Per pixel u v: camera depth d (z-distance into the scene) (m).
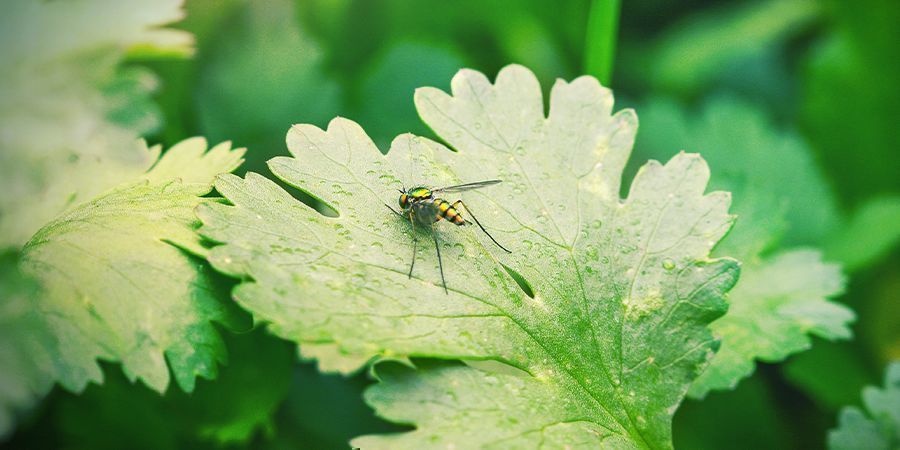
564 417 0.15
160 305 0.15
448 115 0.16
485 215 0.15
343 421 0.18
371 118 0.20
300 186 0.15
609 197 0.16
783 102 0.24
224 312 0.15
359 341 0.14
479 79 0.16
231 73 0.20
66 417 0.17
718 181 0.19
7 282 0.15
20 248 0.15
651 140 0.21
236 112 0.20
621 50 0.25
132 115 0.16
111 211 0.15
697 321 0.15
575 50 0.24
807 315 0.17
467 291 0.15
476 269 0.15
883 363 0.20
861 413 0.17
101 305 0.14
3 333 0.14
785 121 0.24
